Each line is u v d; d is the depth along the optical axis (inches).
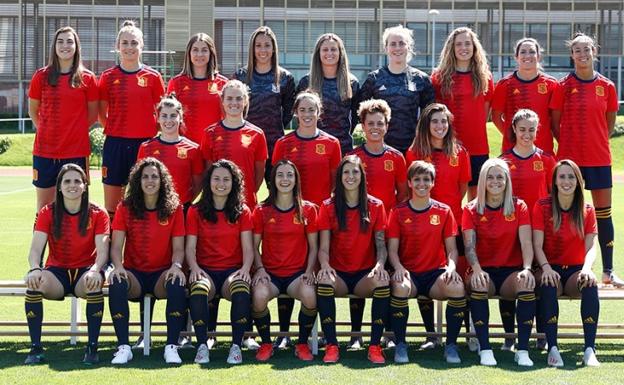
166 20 2003.0
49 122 350.9
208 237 321.1
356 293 322.3
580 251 324.2
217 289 319.3
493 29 2010.3
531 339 348.5
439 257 325.4
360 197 323.9
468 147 366.0
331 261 327.3
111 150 360.2
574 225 320.8
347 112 364.2
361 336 331.6
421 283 322.7
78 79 349.4
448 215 325.4
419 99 366.0
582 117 363.9
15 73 2048.5
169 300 303.7
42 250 313.9
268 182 365.1
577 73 366.9
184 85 367.2
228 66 2018.9
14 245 637.9
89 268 315.6
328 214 324.2
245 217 322.3
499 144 1606.8
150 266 318.3
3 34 2039.9
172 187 320.5
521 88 368.2
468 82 363.3
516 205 324.8
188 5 2003.0
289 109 379.6
